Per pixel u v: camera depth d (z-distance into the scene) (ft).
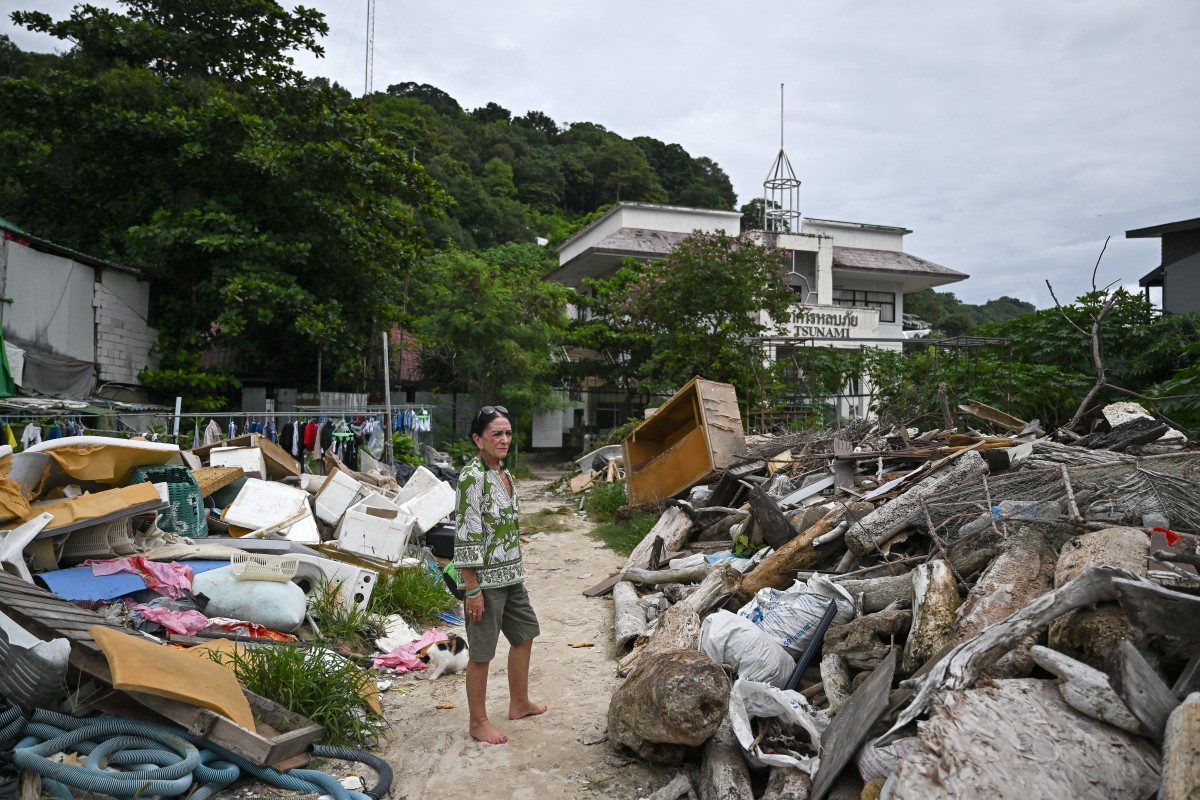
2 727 11.98
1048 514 18.03
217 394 55.21
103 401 44.62
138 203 54.19
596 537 39.04
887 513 20.33
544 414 94.99
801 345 83.87
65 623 13.12
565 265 110.22
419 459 50.57
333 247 57.26
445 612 24.21
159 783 11.29
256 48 60.95
